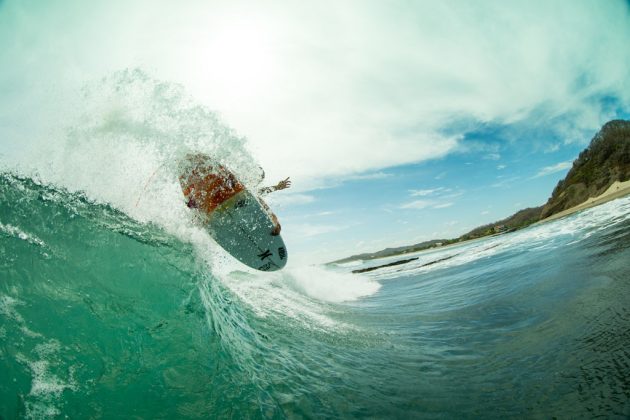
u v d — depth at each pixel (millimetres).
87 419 2117
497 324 4219
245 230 5891
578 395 2254
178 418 2346
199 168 5625
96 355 2539
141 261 3777
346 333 4852
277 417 2529
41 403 2066
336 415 2584
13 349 2242
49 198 3734
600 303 3771
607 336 2938
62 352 2416
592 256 6289
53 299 2785
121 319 2967
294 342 4230
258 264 5988
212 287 4688
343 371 3410
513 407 2340
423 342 4164
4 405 1944
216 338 3402
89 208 4078
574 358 2752
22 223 3234
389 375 3270
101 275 3307
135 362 2654
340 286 11578
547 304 4375
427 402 2654
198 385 2684
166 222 4980
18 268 2838
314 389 2996
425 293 8453
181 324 3307
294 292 8078
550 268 6523
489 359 3219
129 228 4199
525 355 3084
